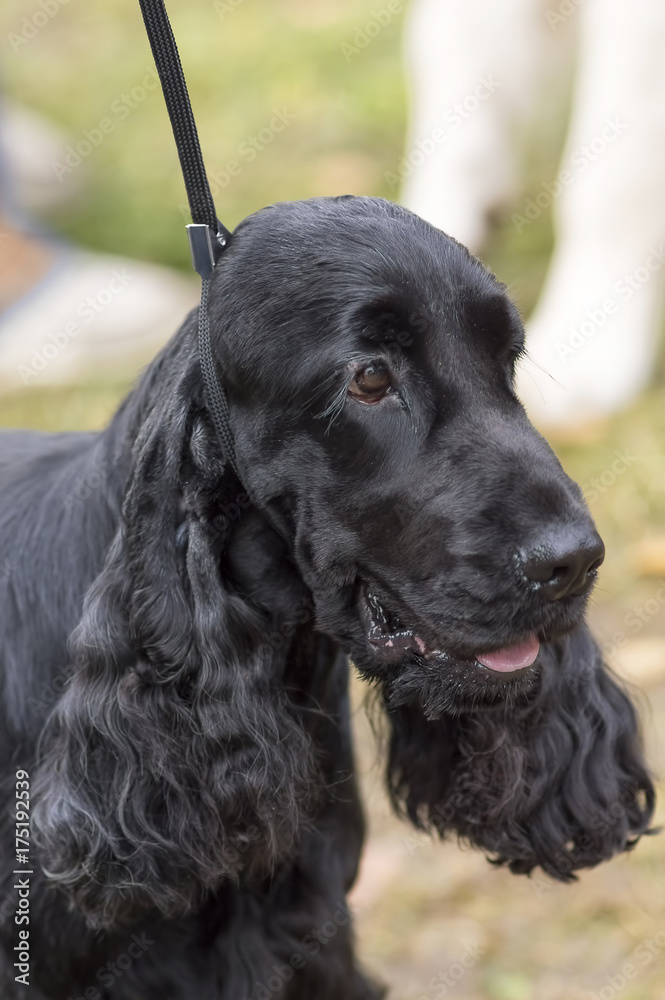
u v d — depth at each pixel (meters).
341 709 3.78
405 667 3.19
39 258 9.36
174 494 3.19
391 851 5.46
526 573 2.88
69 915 3.43
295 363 3.04
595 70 7.28
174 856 3.24
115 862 3.23
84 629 3.24
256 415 3.12
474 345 3.09
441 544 2.98
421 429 3.04
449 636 2.99
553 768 3.68
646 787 3.92
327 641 3.54
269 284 3.09
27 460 3.89
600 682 3.84
